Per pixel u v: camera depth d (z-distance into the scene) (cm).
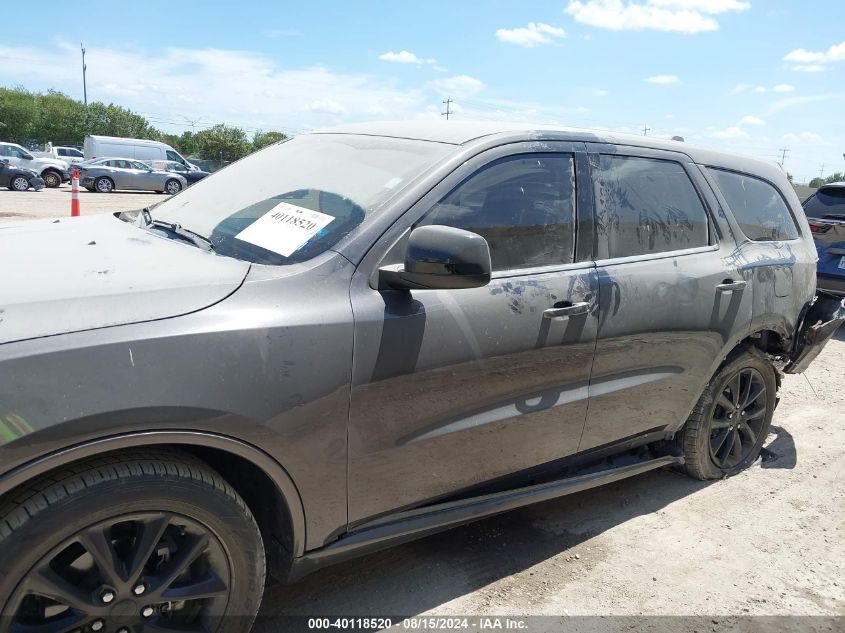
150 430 174
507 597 274
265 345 193
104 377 168
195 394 179
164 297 189
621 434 315
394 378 220
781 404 528
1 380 157
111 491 170
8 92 6134
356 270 219
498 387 251
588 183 289
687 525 340
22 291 182
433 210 238
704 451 372
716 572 303
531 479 287
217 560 195
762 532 338
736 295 341
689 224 333
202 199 290
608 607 273
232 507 192
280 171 286
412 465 236
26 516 160
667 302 305
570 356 271
